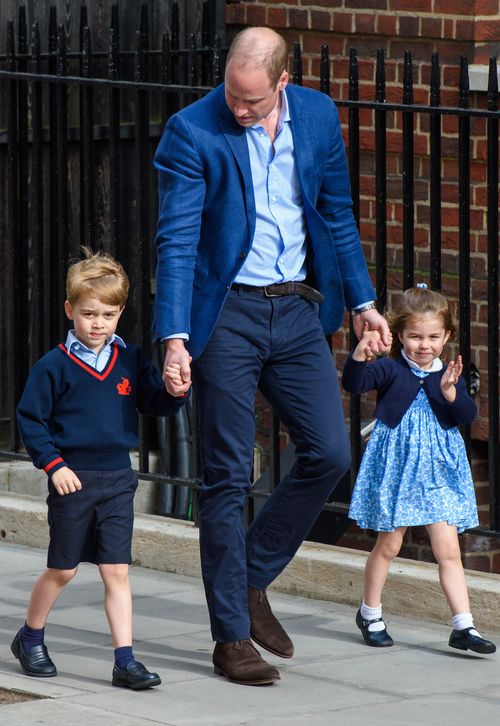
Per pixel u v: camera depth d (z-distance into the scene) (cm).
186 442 2156
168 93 1733
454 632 1393
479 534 1528
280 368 1310
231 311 1283
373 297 1366
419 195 1975
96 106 2197
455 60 1911
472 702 1228
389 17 1962
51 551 1277
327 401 1307
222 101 1271
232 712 1188
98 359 1274
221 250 1270
